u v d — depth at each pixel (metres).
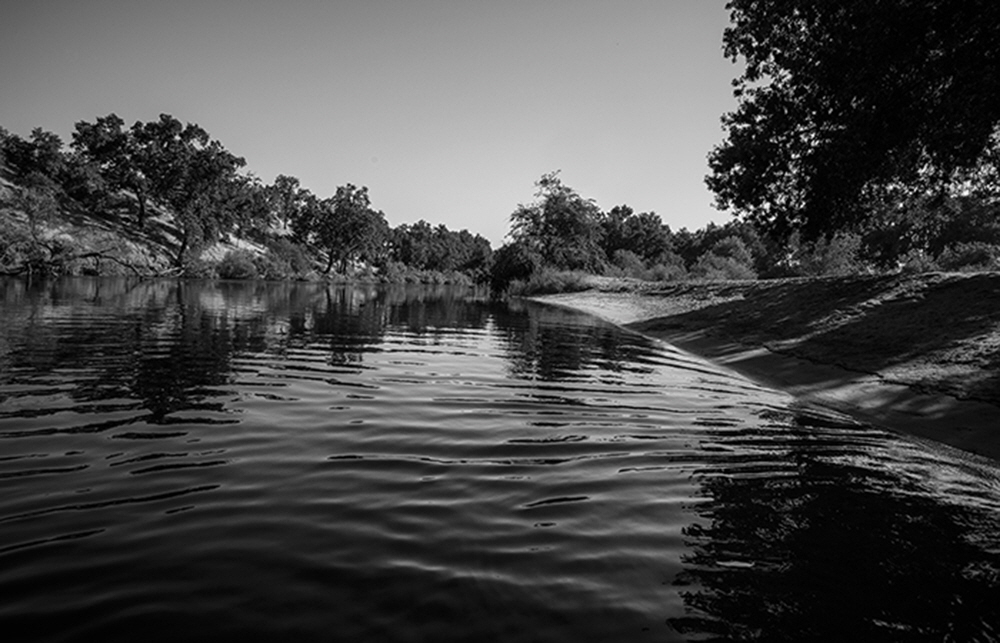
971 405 7.64
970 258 26.34
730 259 47.81
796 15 15.39
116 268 53.22
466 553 3.43
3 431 5.56
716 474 5.11
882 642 2.73
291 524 3.74
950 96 11.58
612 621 2.79
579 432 6.36
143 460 4.88
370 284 81.00
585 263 62.69
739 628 2.79
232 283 52.84
